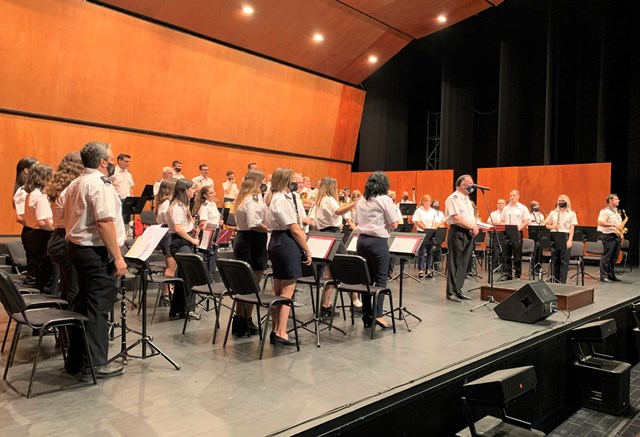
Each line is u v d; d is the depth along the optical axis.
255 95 11.87
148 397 3.04
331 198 6.03
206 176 9.74
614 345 6.28
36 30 8.47
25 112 8.66
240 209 4.73
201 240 5.87
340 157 14.61
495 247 9.00
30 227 4.71
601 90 13.34
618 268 11.45
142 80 9.95
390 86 16.00
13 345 3.36
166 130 10.57
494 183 13.51
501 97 14.53
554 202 12.61
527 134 15.09
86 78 9.21
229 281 4.10
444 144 15.37
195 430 2.58
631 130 13.34
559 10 13.91
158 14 9.79
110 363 3.69
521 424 3.54
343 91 13.88
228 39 10.98
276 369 3.63
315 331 4.56
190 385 3.27
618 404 4.75
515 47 14.66
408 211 9.78
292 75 12.48
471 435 3.38
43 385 3.22
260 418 2.74
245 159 12.16
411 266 10.82
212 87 11.05
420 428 3.34
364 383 3.33
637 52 13.20
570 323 5.25
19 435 2.49
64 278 3.89
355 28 11.50
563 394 5.00
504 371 3.57
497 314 5.46
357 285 4.91
